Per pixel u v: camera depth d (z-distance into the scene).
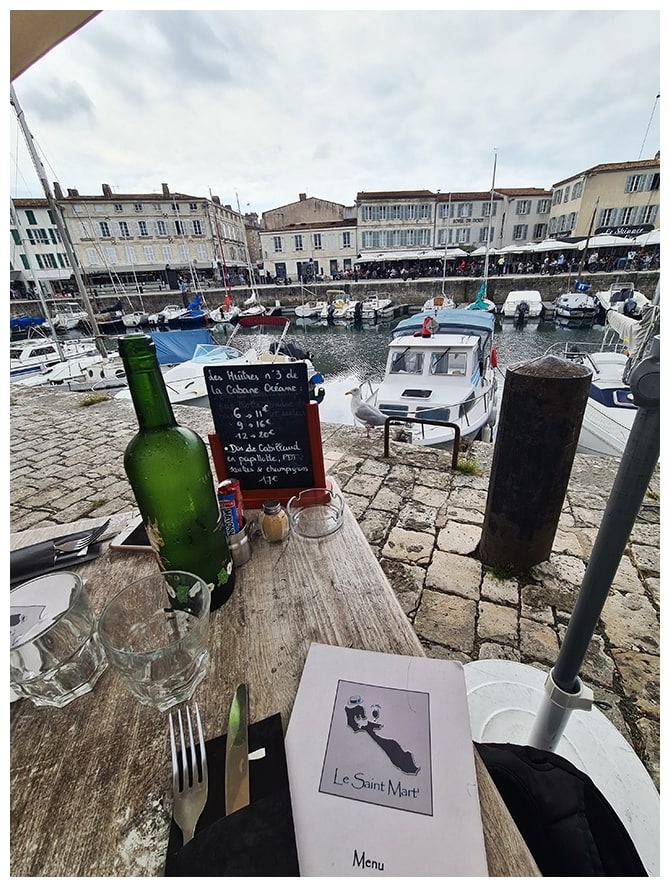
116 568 1.10
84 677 0.77
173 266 36.16
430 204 34.75
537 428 1.91
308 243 36.25
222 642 0.86
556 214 35.16
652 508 2.80
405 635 0.86
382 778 0.60
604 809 0.68
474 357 6.36
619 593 2.15
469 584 2.23
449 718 0.68
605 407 5.48
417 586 2.23
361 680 0.75
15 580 1.08
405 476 3.35
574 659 1.02
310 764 0.63
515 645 1.90
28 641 0.72
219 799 0.59
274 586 1.01
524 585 2.21
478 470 3.43
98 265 33.91
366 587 0.99
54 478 3.70
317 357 17.75
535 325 21.20
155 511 0.88
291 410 1.29
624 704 1.66
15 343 14.69
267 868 0.50
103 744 0.67
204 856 0.51
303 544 1.16
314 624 0.89
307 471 1.37
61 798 0.61
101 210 33.16
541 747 1.16
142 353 0.81
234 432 1.34
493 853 0.53
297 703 0.72
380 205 34.50
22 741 0.68
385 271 35.12
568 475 2.02
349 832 0.55
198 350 10.48
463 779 0.60
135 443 0.86
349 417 6.75
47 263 32.94
